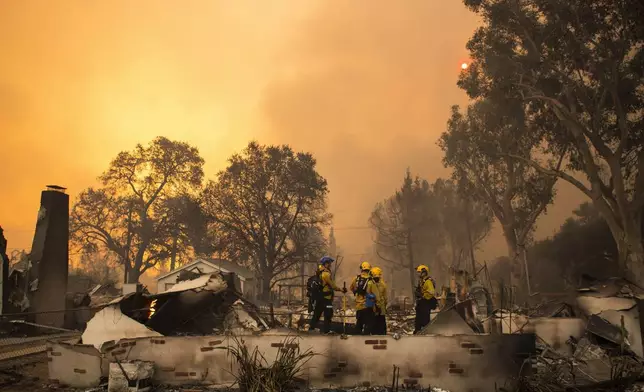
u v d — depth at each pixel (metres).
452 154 40.28
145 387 7.95
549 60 30.17
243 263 56.22
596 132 28.66
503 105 35.03
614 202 27.92
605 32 27.34
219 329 9.91
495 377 7.99
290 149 53.75
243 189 51.97
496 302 14.97
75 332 16.91
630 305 10.77
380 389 7.91
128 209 64.25
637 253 25.80
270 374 7.66
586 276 13.09
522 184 37.34
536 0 29.83
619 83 29.61
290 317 11.89
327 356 8.12
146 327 8.91
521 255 35.88
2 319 15.84
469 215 56.47
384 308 9.95
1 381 8.80
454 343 8.08
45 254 17.66
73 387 8.33
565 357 9.74
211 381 8.19
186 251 66.88
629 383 8.02
